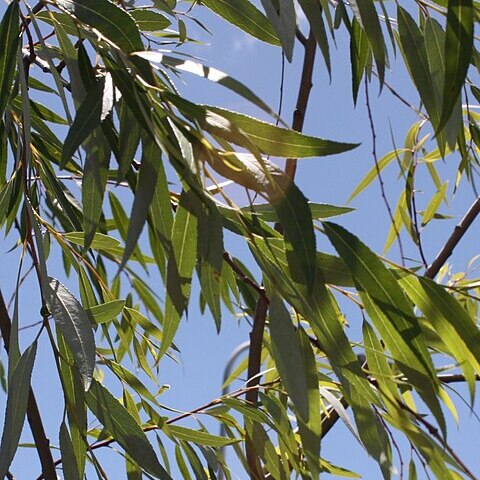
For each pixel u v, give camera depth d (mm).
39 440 1599
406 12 1652
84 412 1590
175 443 1740
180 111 1416
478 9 1750
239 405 1737
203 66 1368
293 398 1404
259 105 1339
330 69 1496
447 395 1548
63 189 1921
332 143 1405
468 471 1452
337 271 1499
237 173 1391
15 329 1495
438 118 1634
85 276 1743
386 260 1502
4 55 1508
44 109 1888
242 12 1623
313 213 1628
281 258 1512
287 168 1643
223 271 1710
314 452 1471
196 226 1484
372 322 1497
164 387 1835
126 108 1497
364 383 1519
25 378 1483
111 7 1445
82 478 1597
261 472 1765
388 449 1519
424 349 1473
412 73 1639
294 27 1441
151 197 1424
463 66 1448
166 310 1502
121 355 1990
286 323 1432
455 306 1522
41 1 1463
